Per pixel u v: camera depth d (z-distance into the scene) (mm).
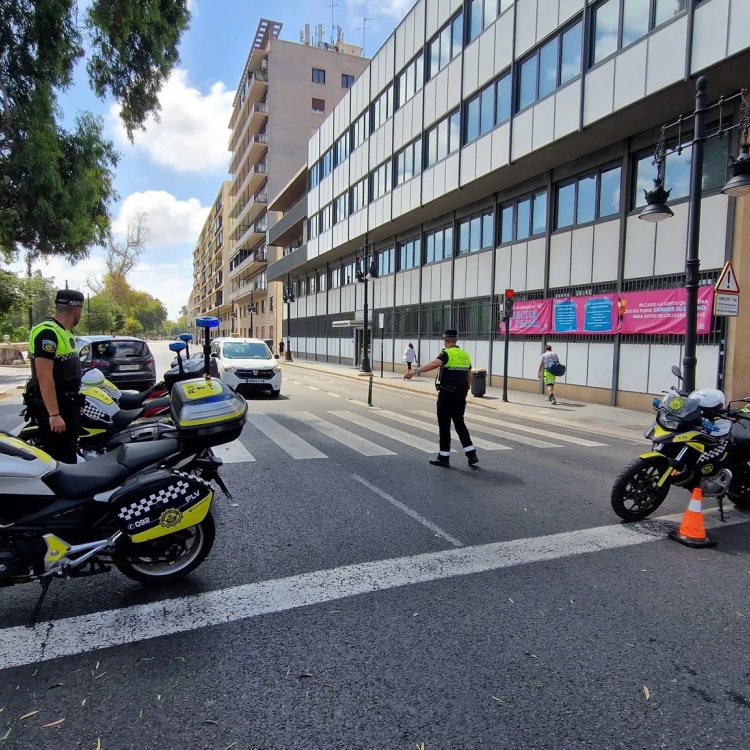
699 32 10727
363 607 3428
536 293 17422
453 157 19281
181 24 12422
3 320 27844
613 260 14469
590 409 13898
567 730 2363
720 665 2875
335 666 2801
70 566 3221
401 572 3951
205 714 2430
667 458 5211
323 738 2293
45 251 13586
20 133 11156
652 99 11875
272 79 52719
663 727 2393
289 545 4422
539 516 5293
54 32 10586
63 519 3297
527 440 9594
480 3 17859
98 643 2977
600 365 14914
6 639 3002
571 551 4430
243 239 64688
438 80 20406
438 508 5465
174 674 2715
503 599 3568
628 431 10945
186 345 6168
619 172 14375
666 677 2760
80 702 2496
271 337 56594
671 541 4707
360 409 13078
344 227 30469
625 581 3883
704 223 12055
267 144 53219
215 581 3756
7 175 11469
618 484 5125
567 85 13984
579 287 15664
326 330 39375
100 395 5734
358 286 32750
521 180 17906
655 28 11617
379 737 2303
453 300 22281
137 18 11438
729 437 5309
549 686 2666
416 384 20766
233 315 83562
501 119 16766
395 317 27547
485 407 14461
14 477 3182
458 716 2439
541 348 17188
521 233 18344
